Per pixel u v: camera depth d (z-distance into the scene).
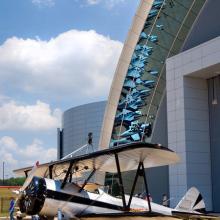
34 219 15.20
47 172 17.12
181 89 32.34
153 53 43.53
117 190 43.97
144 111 43.78
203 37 36.19
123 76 45.03
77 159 15.15
